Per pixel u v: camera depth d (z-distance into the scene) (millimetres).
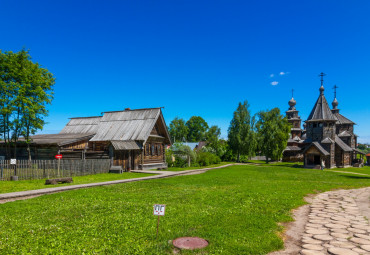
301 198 14578
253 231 8477
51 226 9031
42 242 7586
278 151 61500
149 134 34875
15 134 31031
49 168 23703
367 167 58031
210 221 9516
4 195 14359
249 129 65750
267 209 11578
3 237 7891
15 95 30438
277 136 61156
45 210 11438
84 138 32812
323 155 48938
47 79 33031
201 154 51438
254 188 18078
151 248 7059
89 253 6781
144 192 16328
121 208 11562
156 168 37906
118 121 38344
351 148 59375
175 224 9164
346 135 63062
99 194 15453
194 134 118312
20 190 16469
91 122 40406
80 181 21734
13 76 30297
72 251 6902
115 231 8477
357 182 23547
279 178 26828
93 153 31875
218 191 16578
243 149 65312
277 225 9297
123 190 17109
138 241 7613
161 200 13586
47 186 18375
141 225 9117
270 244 7395
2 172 21172
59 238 7828
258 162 68625
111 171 29672
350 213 11289
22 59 31188
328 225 9461
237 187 18641
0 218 10117
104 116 40469
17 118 30062
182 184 20344
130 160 33188
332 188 19000
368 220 10141
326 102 54688
